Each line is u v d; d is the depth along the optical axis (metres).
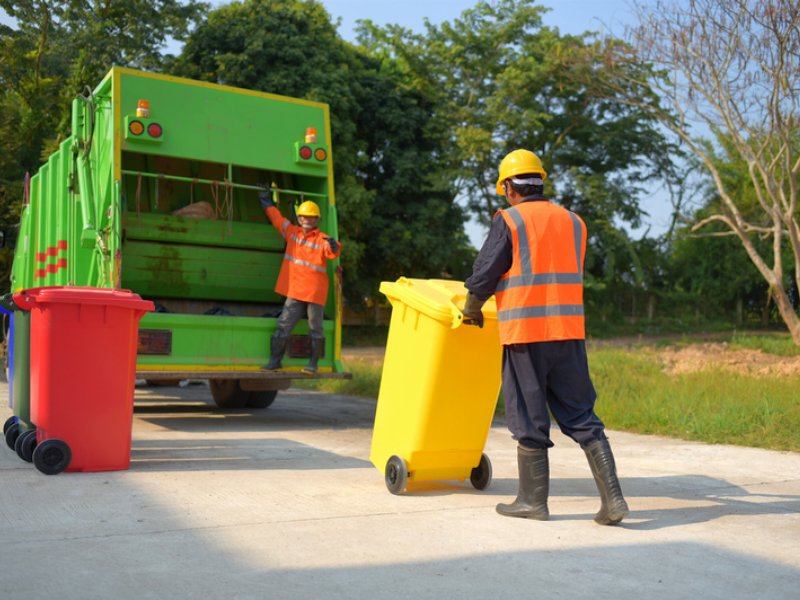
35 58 25.72
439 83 27.56
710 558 3.44
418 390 4.59
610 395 9.06
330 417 9.02
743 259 33.22
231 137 7.93
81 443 5.09
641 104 21.17
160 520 3.91
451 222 26.94
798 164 18.86
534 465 4.11
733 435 7.21
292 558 3.33
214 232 8.34
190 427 7.87
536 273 4.02
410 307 4.68
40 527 3.74
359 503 4.41
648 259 34.25
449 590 2.99
